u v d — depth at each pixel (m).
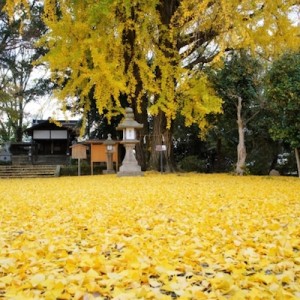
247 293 2.08
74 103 17.44
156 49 13.77
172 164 16.23
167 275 2.46
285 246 3.22
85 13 13.01
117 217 5.00
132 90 14.18
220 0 11.41
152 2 12.80
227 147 19.23
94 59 12.38
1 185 11.48
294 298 2.01
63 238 3.80
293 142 12.20
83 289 2.19
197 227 4.22
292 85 11.72
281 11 12.41
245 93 15.06
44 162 26.50
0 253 3.16
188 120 14.74
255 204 5.99
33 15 20.45
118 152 19.42
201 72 14.78
